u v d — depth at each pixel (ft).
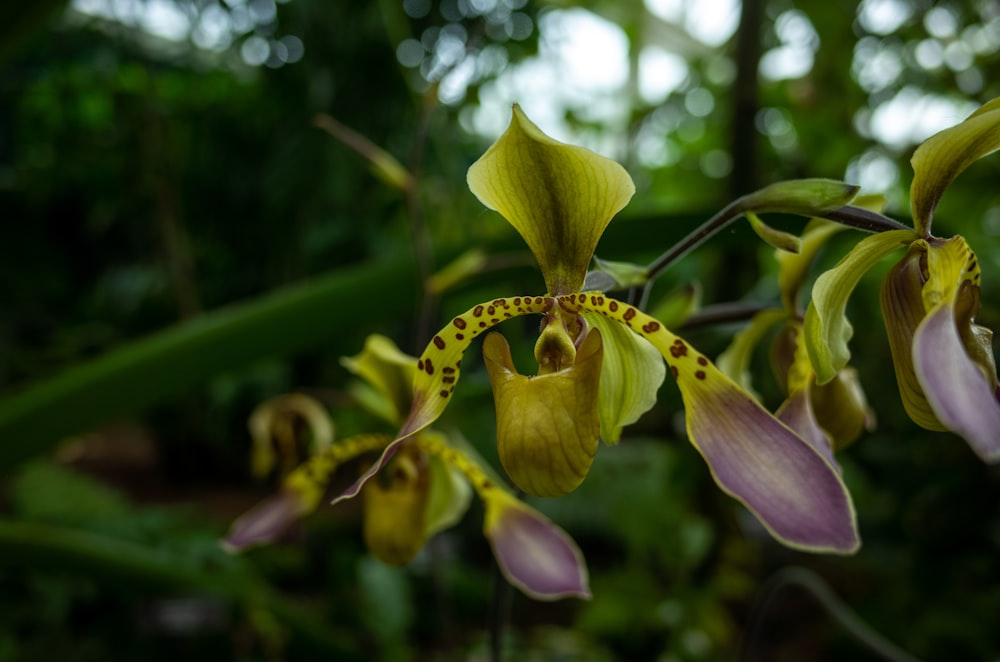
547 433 0.53
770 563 1.91
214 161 2.93
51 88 3.00
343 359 0.83
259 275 3.15
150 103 2.83
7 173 3.29
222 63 2.93
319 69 2.54
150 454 3.82
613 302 0.56
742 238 1.02
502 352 0.57
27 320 3.44
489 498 0.82
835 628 1.60
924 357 0.42
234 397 2.84
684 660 1.53
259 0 2.50
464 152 2.91
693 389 0.54
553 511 2.02
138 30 2.76
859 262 0.53
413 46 2.57
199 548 1.62
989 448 0.39
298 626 1.38
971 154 0.50
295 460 0.97
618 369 0.59
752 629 1.04
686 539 1.59
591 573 2.02
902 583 1.53
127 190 3.05
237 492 3.17
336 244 2.71
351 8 2.47
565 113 2.35
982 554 1.34
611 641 1.65
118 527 1.65
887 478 1.41
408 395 0.82
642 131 2.01
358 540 1.96
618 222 1.03
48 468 1.84
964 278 0.49
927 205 0.51
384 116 2.57
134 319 3.33
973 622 1.45
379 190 2.71
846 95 1.72
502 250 1.12
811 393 0.64
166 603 1.62
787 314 0.68
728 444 0.51
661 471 1.80
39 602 1.51
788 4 1.75
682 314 0.69
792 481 0.48
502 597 0.80
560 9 2.13
